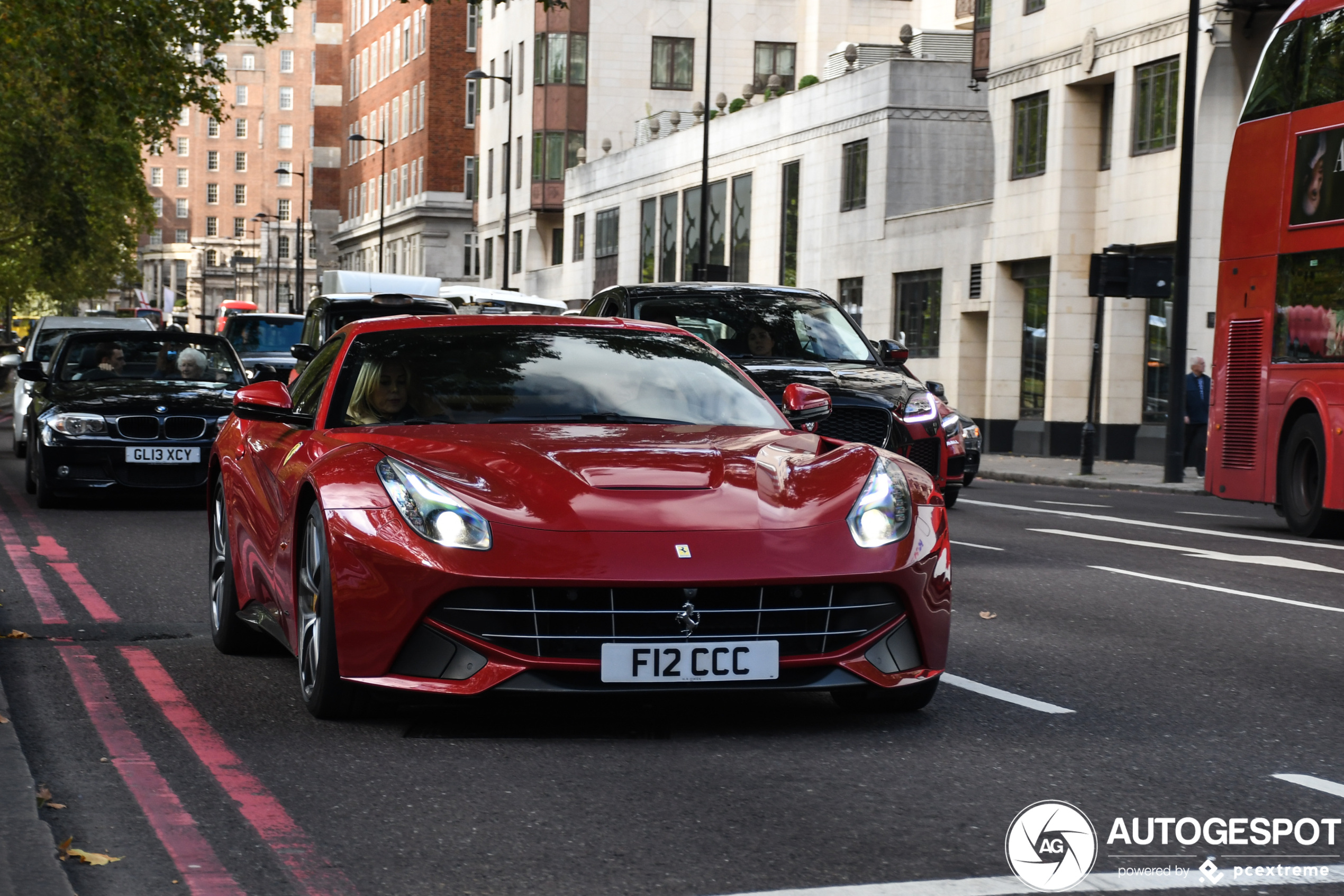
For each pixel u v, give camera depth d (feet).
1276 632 28.30
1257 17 91.09
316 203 392.88
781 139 152.15
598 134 219.20
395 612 17.61
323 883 13.00
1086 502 64.44
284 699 20.68
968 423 73.05
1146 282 79.10
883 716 19.81
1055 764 17.31
